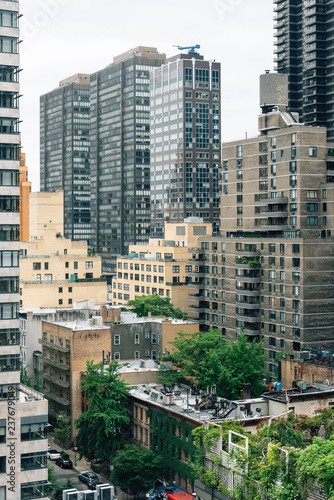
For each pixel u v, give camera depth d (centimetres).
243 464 6184
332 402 9788
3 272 8900
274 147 18425
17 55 9100
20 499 8469
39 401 8550
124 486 10456
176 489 10056
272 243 17075
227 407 10256
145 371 12675
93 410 11444
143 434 11525
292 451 5950
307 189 17625
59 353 13788
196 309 19912
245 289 17725
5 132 9044
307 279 16125
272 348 17075
